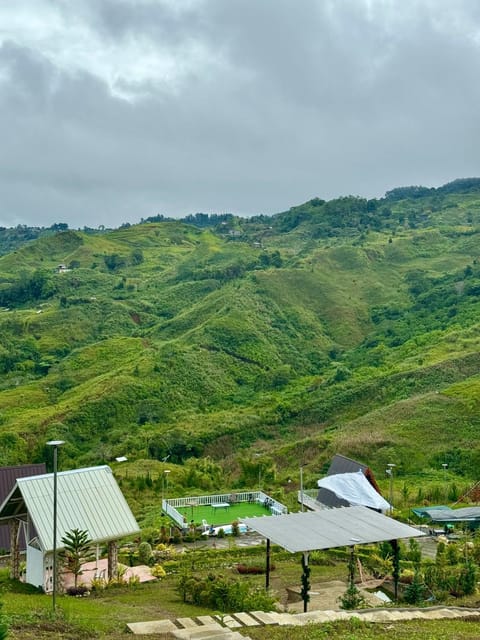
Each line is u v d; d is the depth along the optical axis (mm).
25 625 17078
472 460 66812
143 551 35562
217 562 35094
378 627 18484
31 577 28641
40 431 99062
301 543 23156
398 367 109625
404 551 33719
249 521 25484
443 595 25391
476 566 28844
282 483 66125
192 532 43125
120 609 22609
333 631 17875
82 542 27031
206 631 17125
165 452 89750
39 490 28250
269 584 28688
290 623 18828
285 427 100500
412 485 60500
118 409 107125
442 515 43938
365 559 34781
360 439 74188
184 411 109125
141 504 57406
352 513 26578
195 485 64938
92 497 29078
